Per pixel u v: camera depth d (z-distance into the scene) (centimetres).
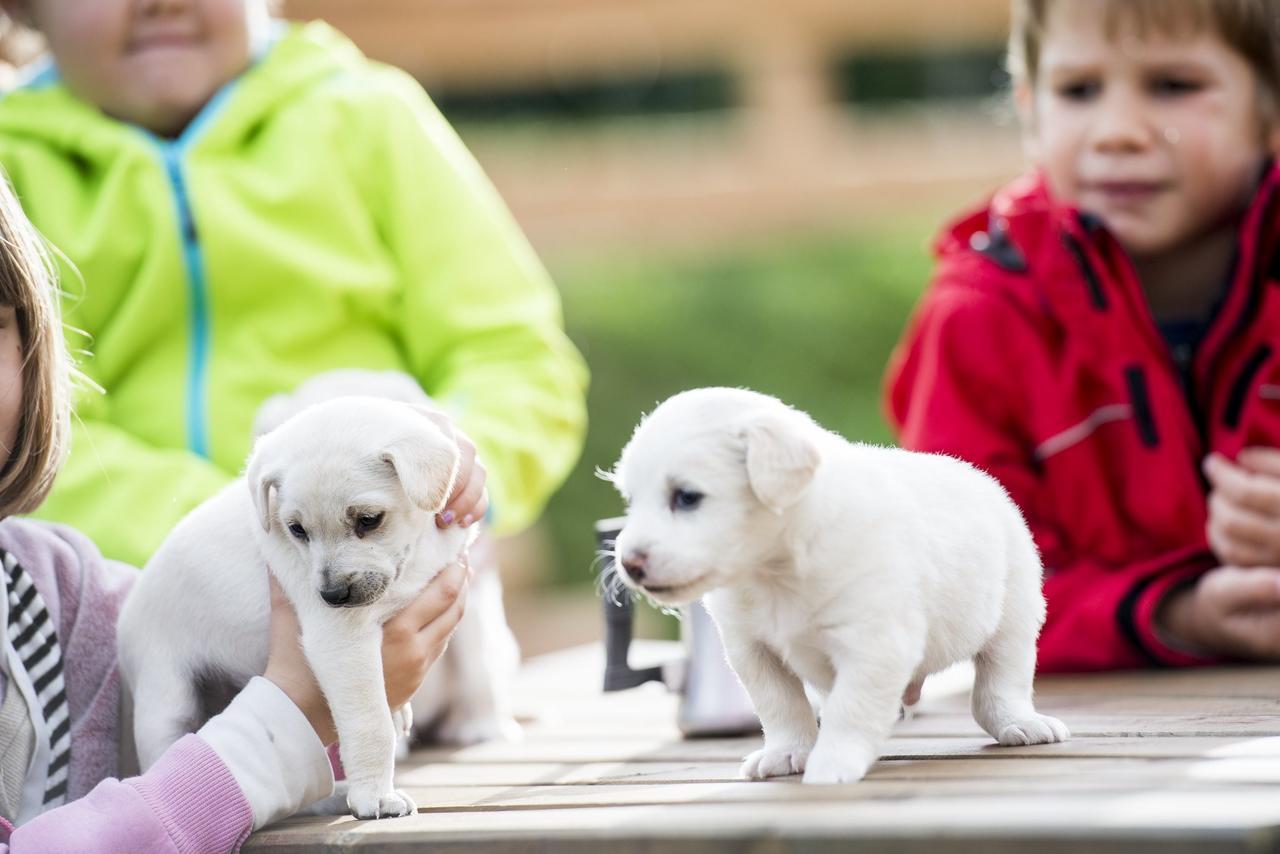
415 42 1862
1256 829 288
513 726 579
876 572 395
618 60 1922
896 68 2252
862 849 312
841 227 1888
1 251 453
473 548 582
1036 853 299
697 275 1888
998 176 1814
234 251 641
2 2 718
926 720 506
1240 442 662
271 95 683
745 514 400
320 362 653
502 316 672
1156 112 673
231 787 408
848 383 1822
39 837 390
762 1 1844
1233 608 607
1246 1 666
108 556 584
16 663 469
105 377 646
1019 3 743
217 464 630
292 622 441
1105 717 473
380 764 416
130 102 680
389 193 679
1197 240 701
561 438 667
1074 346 679
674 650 696
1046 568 672
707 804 365
